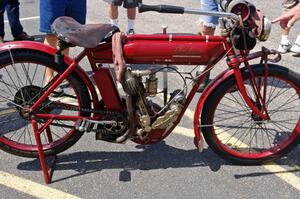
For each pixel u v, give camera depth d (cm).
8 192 307
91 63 297
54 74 342
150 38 286
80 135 329
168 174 330
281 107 424
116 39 283
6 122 389
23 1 800
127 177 325
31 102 309
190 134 382
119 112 309
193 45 289
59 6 404
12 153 329
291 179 327
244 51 303
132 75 288
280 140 369
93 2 790
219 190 314
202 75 307
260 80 317
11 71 486
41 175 325
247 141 368
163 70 299
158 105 315
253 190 315
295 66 530
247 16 281
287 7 514
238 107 411
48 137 332
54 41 417
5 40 610
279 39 617
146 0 809
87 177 324
